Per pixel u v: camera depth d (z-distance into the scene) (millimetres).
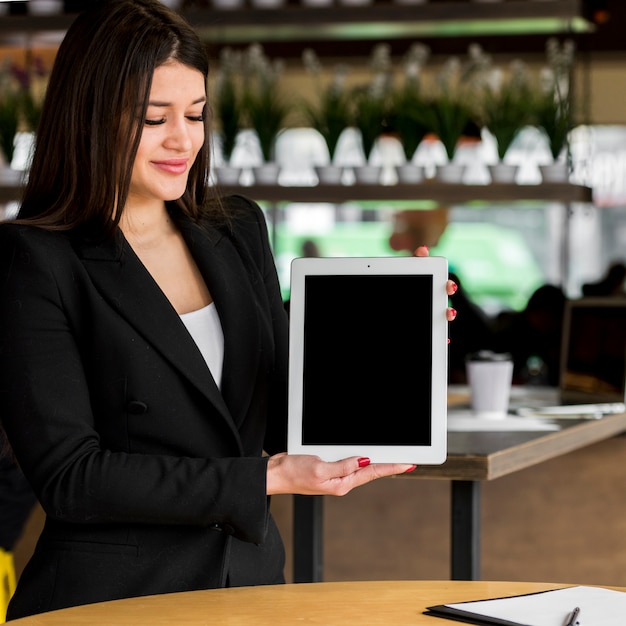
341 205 4859
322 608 1509
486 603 1473
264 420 1822
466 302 4801
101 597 1643
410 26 4824
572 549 3385
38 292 1631
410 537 3363
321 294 1646
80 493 1569
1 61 5023
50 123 1721
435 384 1622
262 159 4863
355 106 4906
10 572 2586
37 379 1604
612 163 7059
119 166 1684
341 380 1631
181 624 1432
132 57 1652
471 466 2307
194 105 1708
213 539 1710
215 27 4891
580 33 5668
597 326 3516
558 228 7680
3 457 1729
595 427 2973
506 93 4680
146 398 1670
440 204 4727
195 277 1821
